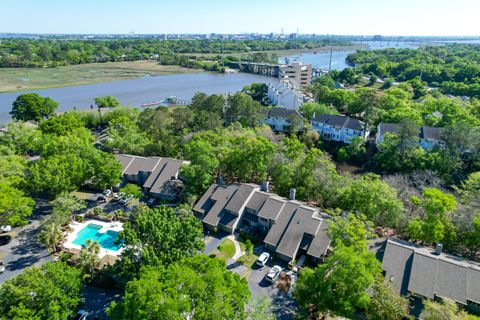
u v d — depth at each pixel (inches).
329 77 7135.8
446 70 7298.2
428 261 1621.6
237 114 4067.4
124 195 2573.8
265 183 2385.6
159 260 1487.5
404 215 2058.3
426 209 1915.6
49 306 1288.1
